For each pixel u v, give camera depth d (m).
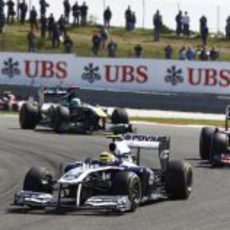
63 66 134.75
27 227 40.00
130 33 166.38
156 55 150.25
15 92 133.75
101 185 45.31
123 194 43.69
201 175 61.38
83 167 45.09
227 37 163.62
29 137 85.38
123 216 43.12
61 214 43.56
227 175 61.62
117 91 131.75
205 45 150.00
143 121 111.12
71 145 79.12
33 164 66.12
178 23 164.75
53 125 90.75
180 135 92.56
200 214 44.41
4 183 56.28
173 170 49.22
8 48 152.12
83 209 44.78
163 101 130.25
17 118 108.56
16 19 167.62
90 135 89.00
